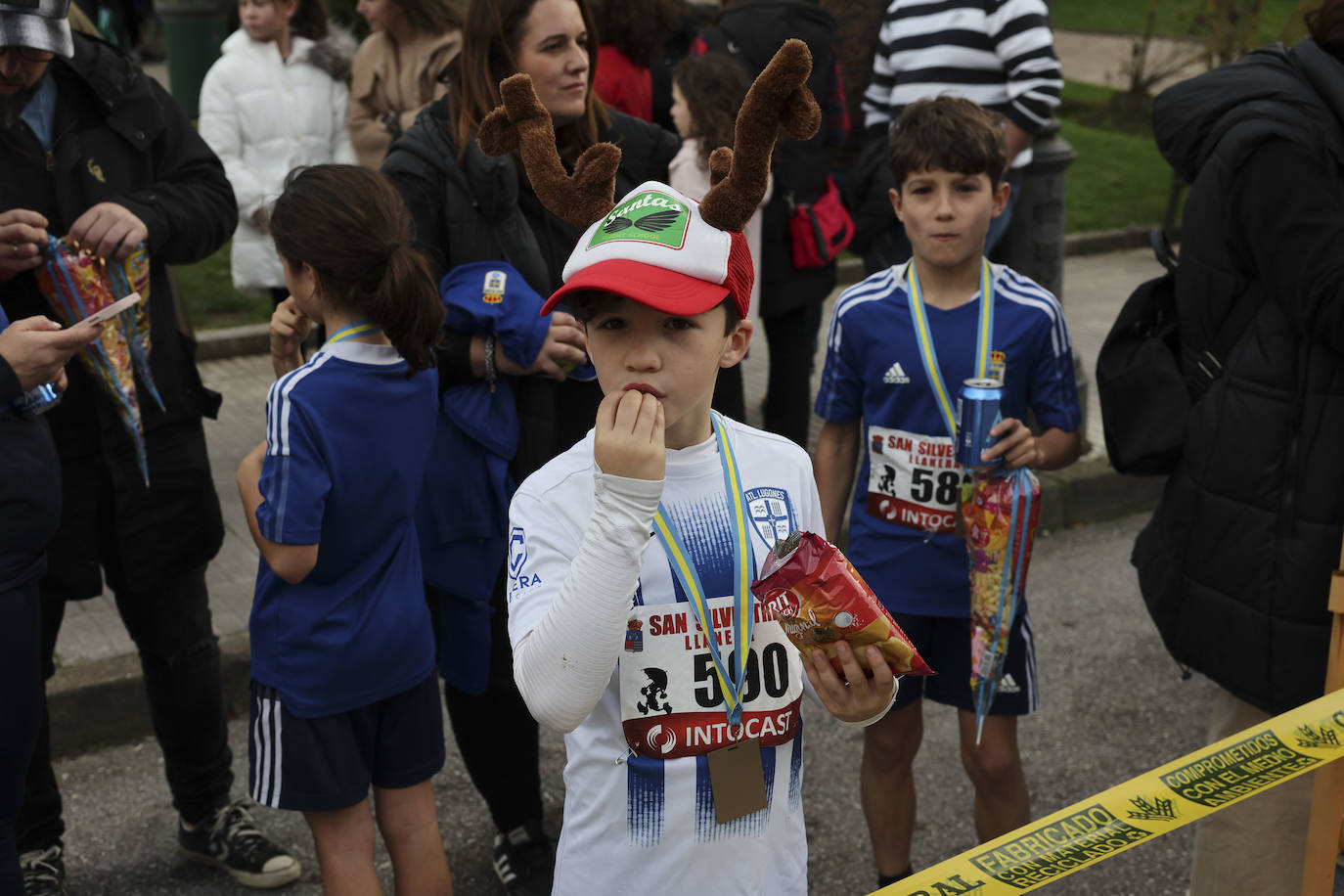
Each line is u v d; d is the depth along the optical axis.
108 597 4.54
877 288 2.88
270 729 2.46
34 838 3.06
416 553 2.64
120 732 3.94
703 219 1.55
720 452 1.73
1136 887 3.16
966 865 1.59
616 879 1.69
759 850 1.70
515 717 3.07
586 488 1.65
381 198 2.41
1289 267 2.31
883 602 2.84
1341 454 2.36
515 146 1.66
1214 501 2.52
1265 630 2.47
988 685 2.67
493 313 2.74
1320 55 2.39
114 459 2.92
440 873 2.65
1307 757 1.80
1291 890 2.56
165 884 3.27
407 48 5.44
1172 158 2.62
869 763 2.94
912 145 2.70
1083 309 8.51
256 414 6.52
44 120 2.84
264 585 2.46
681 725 1.67
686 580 1.67
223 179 3.23
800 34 4.87
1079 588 4.95
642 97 4.90
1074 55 17.59
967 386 2.58
